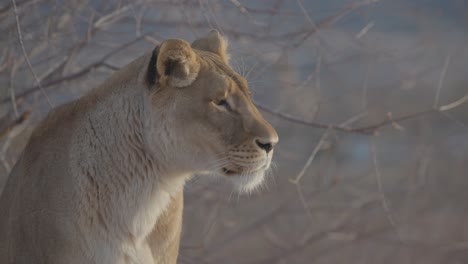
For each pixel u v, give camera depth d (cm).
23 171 889
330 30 1393
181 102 864
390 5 1709
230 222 1552
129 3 1174
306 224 1791
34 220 856
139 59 896
